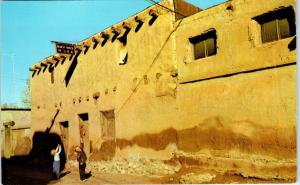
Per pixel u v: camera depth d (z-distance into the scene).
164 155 11.78
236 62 9.80
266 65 9.05
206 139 10.48
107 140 14.71
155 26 12.50
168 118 11.77
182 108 11.32
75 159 16.84
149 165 12.27
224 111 10.03
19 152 22.61
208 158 10.31
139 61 13.15
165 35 12.09
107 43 15.05
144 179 11.44
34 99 21.34
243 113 9.53
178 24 11.70
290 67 8.57
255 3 9.42
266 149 8.94
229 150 9.81
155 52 12.45
